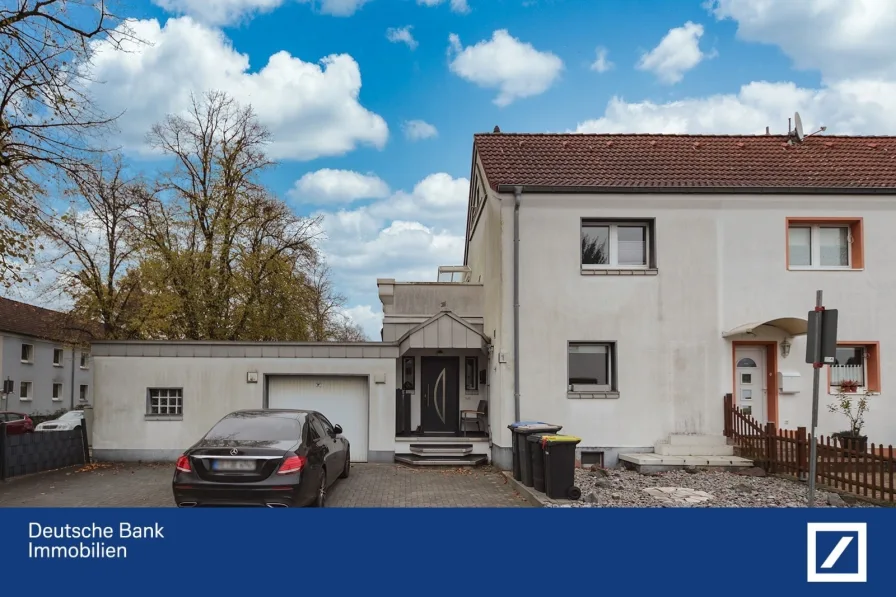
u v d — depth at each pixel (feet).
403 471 45.37
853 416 48.03
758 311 48.98
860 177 51.13
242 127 84.28
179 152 81.92
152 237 78.38
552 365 48.06
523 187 48.34
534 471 35.73
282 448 27.73
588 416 47.85
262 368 49.34
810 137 58.08
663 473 43.14
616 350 48.47
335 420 49.90
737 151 55.62
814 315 26.91
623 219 49.57
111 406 48.80
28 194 40.04
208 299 78.43
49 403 133.18
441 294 57.62
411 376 57.16
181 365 49.19
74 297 87.25
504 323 48.14
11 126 38.29
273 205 85.61
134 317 83.20
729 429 47.50
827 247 50.60
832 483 36.73
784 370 48.55
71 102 39.09
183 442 48.67
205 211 81.00
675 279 48.96
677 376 48.42
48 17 36.99
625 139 57.67
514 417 47.29
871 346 49.03
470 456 49.14
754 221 49.55
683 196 49.21
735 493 35.37
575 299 48.57
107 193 83.05
